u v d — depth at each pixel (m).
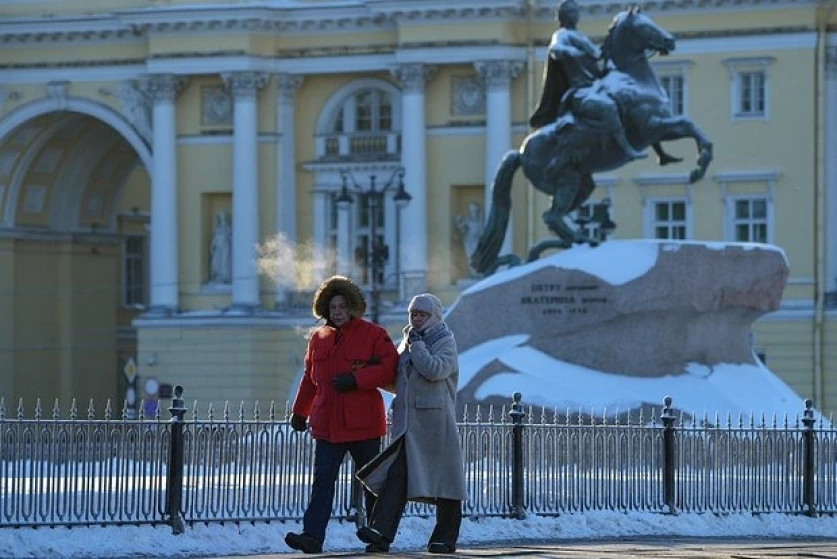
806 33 79.12
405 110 82.81
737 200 80.12
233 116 84.75
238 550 29.95
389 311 81.81
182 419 30.36
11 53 87.19
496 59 81.50
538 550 27.36
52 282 91.88
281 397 84.19
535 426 32.94
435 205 83.44
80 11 85.88
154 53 84.75
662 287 47.97
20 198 89.94
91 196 93.06
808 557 26.44
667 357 48.09
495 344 48.28
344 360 26.20
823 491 35.88
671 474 34.44
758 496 35.38
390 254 84.62
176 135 85.62
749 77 80.00
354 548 29.81
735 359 49.19
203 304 85.50
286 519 30.89
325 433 26.27
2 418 29.98
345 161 84.69
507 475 32.59
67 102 86.69
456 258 83.19
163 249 85.38
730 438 35.16
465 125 82.94
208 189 85.44
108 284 94.31
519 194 80.75
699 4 79.81
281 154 84.94
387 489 26.02
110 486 30.05
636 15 49.28
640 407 46.72
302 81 84.94
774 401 48.41
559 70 49.31
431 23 82.19
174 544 29.83
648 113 48.75
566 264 48.31
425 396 26.08
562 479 33.25
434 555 25.73
